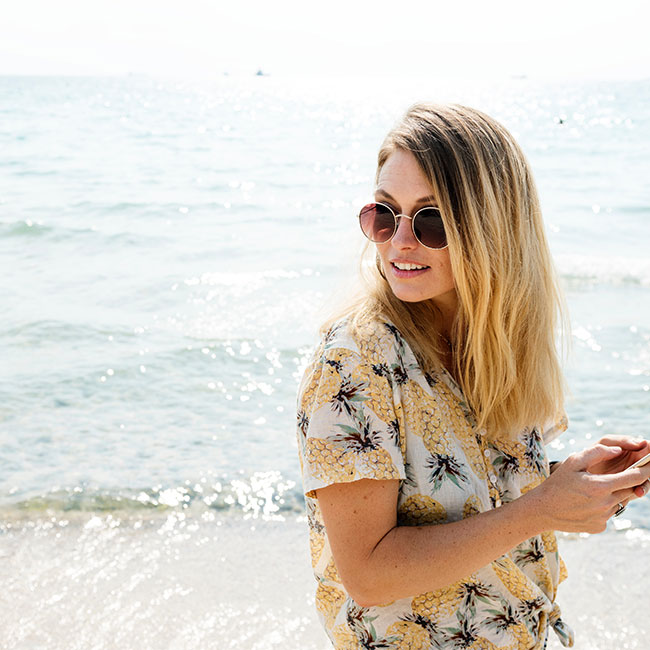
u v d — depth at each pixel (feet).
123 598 12.09
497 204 4.63
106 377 22.99
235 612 11.74
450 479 4.50
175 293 33.50
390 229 4.61
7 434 18.81
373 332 4.51
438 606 4.60
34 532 14.21
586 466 4.32
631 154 93.40
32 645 10.86
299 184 74.33
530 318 4.98
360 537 4.25
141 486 16.11
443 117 4.60
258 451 17.88
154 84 422.41
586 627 11.22
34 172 79.30
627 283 35.12
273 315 30.04
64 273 37.55
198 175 80.07
